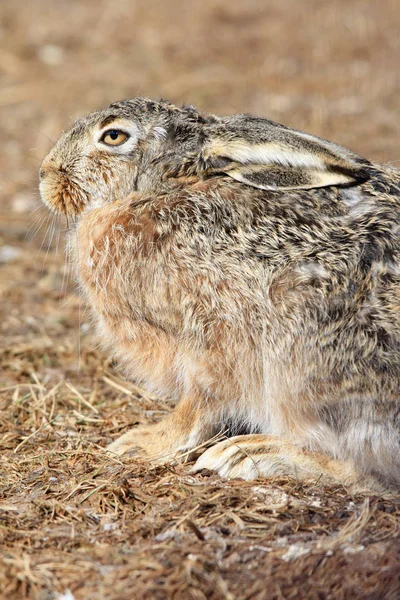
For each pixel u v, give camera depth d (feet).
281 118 88.84
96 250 42.60
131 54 107.45
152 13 119.03
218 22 115.55
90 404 50.14
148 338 43.11
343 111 90.43
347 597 31.40
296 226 40.09
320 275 38.93
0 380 53.47
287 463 40.65
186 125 43.45
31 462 42.88
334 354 38.40
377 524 35.99
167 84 98.73
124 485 39.22
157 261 41.16
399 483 39.70
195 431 43.68
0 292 64.85
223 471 40.83
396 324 37.55
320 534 35.47
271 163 39.81
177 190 42.65
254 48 108.06
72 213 46.47
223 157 41.37
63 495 39.47
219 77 100.27
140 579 32.60
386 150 79.92
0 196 80.53
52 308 63.16
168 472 41.16
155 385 44.86
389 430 37.93
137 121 44.29
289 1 120.78
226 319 40.24
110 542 35.37
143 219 41.86
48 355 56.54
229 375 41.47
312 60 103.96
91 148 45.03
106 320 44.09
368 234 39.32
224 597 31.50
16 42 110.42
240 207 40.88
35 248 72.02
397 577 32.14
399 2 118.42
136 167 44.42
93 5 122.01
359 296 38.29
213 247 40.52
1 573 33.32
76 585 32.55
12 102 97.45
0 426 47.52
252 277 39.75
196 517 36.81
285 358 39.50
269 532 35.55
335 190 40.65
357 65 101.81
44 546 35.22
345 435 39.24
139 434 44.57
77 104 95.25
